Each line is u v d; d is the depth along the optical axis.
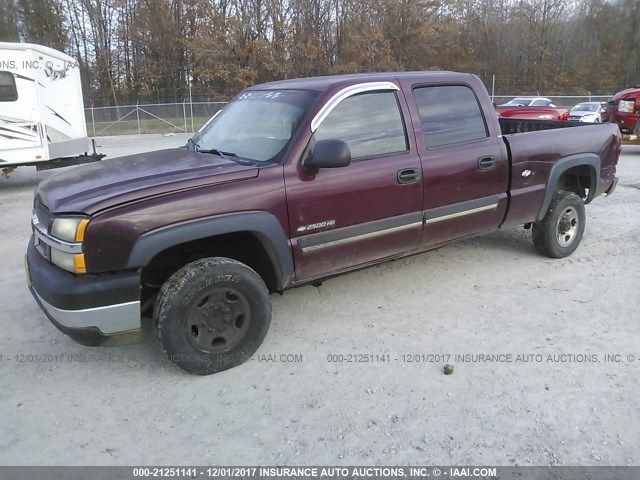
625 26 50.47
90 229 3.10
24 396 3.38
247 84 34.19
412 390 3.36
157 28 38.03
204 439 2.96
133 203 3.20
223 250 3.82
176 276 3.37
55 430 3.05
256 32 34.75
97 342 3.31
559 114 17.78
